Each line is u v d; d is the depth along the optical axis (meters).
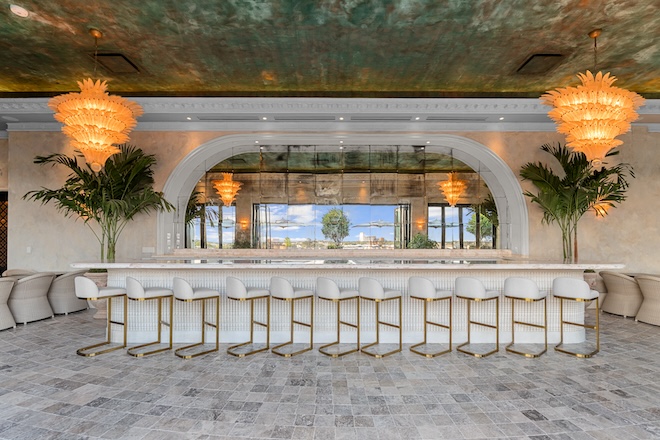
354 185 7.58
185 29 4.35
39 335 5.02
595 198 6.27
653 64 5.28
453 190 7.61
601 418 2.84
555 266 4.36
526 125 6.95
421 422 2.79
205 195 7.59
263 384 3.45
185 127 6.94
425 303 4.50
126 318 4.54
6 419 2.81
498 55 5.01
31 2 3.81
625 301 5.99
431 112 6.25
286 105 6.14
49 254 6.95
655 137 7.08
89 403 3.07
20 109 6.16
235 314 4.76
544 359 4.12
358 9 3.93
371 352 4.31
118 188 6.18
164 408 2.99
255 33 4.44
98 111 4.11
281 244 7.54
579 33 4.42
